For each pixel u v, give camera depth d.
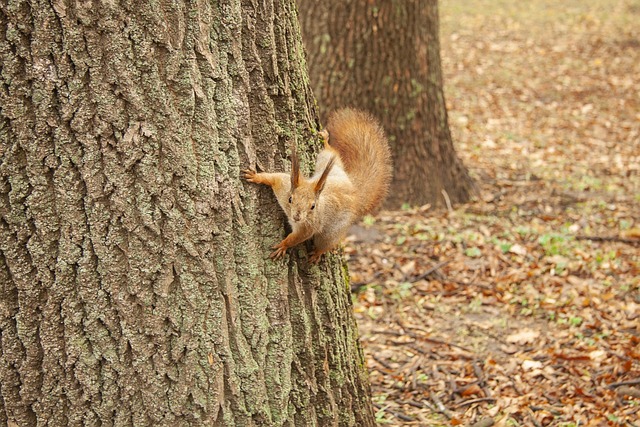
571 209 16.77
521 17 38.25
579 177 19.12
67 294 5.55
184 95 5.50
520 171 19.58
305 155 6.55
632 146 21.69
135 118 5.38
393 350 11.27
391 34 15.67
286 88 6.20
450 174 17.16
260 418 6.23
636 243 14.70
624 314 11.91
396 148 16.17
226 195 5.84
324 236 6.61
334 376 7.00
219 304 5.91
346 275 7.39
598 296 12.46
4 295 5.49
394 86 15.89
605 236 15.13
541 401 9.79
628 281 12.98
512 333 11.63
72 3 5.08
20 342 5.59
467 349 11.23
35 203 5.35
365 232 14.86
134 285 5.62
